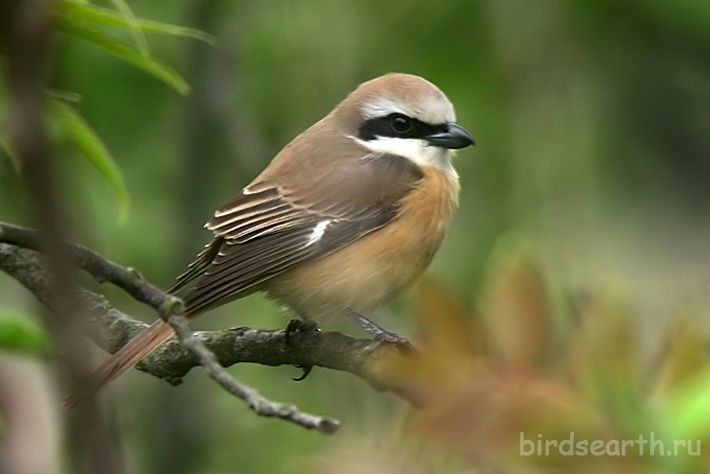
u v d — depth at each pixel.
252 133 12.30
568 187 11.67
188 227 12.30
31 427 9.38
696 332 3.18
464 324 3.32
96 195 12.18
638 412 3.10
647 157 12.27
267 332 7.83
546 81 12.03
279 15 12.91
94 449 3.12
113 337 7.86
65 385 3.14
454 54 12.74
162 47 12.38
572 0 11.93
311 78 13.01
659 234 12.15
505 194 12.00
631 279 10.48
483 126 12.34
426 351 3.31
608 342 3.20
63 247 2.93
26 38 2.85
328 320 9.55
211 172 12.89
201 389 12.33
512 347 3.26
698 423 3.01
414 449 3.33
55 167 2.90
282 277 9.27
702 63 12.02
